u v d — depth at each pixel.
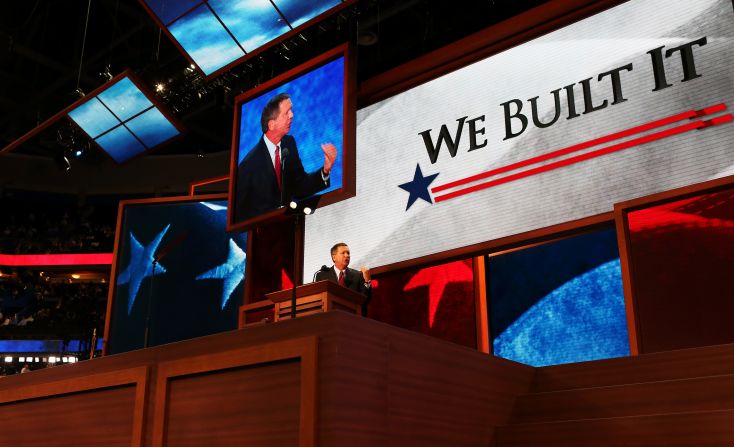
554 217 7.79
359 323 3.12
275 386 3.13
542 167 7.96
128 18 14.37
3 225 21.69
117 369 3.86
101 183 19.28
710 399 3.47
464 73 8.92
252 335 3.31
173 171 18.81
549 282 8.25
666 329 6.77
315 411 2.92
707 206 6.88
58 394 4.09
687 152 7.07
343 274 7.32
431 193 8.83
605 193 7.50
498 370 3.98
